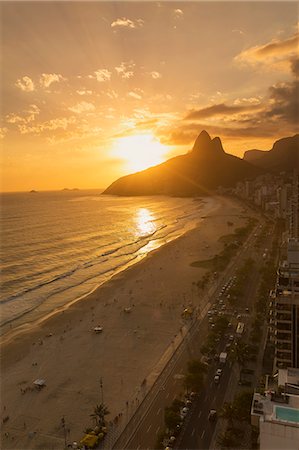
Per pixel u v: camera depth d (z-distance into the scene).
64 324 163.62
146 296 192.25
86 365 128.12
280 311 99.12
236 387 109.25
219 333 140.50
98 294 199.50
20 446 91.81
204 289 196.62
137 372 121.69
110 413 102.19
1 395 112.88
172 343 139.75
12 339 151.12
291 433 43.25
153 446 88.94
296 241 133.75
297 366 97.94
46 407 106.50
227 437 87.50
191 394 105.31
